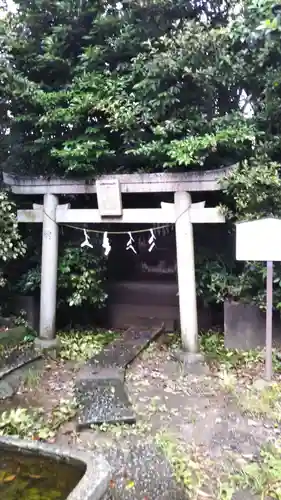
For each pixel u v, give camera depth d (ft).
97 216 16.48
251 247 13.02
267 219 12.81
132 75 16.20
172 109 16.02
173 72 14.90
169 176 15.30
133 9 16.74
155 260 24.22
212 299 17.54
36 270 18.52
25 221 17.43
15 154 18.93
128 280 23.40
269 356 13.00
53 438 10.05
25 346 16.74
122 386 13.00
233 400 12.25
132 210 16.08
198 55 14.64
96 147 16.03
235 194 14.66
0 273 16.89
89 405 11.57
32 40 18.58
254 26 12.52
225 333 16.61
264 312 15.94
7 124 17.90
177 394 12.82
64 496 6.65
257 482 8.08
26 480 7.11
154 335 18.40
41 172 18.42
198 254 17.49
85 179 16.33
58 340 17.30
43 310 17.16
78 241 18.74
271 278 12.95
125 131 16.10
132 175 15.78
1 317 18.13
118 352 16.11
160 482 8.04
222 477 8.45
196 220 15.20
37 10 18.44
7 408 11.73
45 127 16.81
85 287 17.84
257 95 18.03
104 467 6.92
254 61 14.84
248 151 15.85
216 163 15.90
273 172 14.32
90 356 16.22
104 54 17.80
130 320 21.36
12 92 15.76
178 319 20.81
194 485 8.11
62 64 18.30
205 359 15.53
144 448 9.35
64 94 16.52
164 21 17.21
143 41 16.99
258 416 11.19
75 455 7.35
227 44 14.61
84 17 18.39
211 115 17.72
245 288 15.90
